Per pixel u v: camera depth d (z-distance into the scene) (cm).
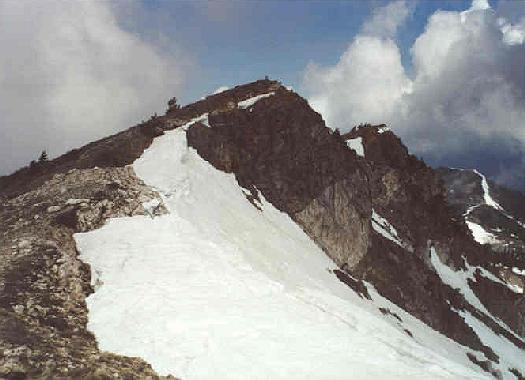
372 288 5678
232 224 4309
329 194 6028
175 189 4184
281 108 6244
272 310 3083
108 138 5528
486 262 9231
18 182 5119
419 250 7556
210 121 5594
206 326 2745
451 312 6612
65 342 2405
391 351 3041
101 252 3219
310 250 5088
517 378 6100
